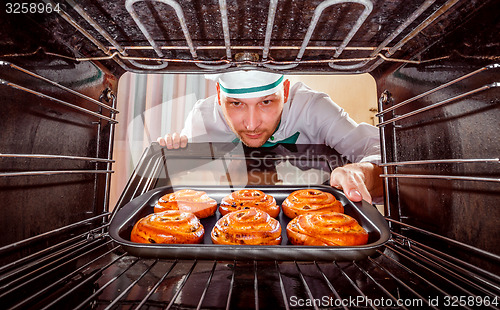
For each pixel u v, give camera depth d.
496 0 0.44
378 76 0.84
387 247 0.66
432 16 0.49
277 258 0.57
